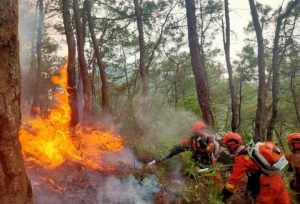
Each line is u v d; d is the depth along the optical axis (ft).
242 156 15.76
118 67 88.48
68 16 38.37
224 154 20.04
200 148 20.68
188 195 17.54
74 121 34.55
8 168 8.31
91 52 82.64
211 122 35.22
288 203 15.78
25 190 8.80
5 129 8.24
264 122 47.65
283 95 91.09
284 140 59.52
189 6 36.37
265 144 15.71
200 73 35.96
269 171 15.21
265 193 15.46
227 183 15.87
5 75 8.24
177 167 20.95
